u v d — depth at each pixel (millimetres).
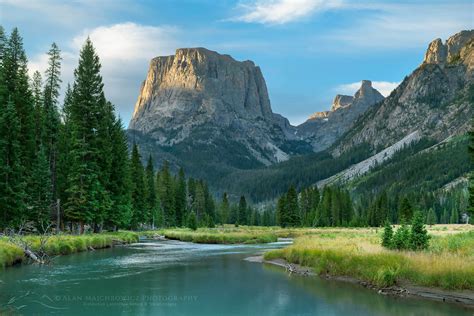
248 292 24156
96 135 59531
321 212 152125
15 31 55281
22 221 49656
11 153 48219
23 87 54312
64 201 60594
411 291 23672
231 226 148125
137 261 37688
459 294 22078
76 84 60312
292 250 36875
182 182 132750
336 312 19641
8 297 21469
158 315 18984
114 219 66500
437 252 29703
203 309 20219
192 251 49969
